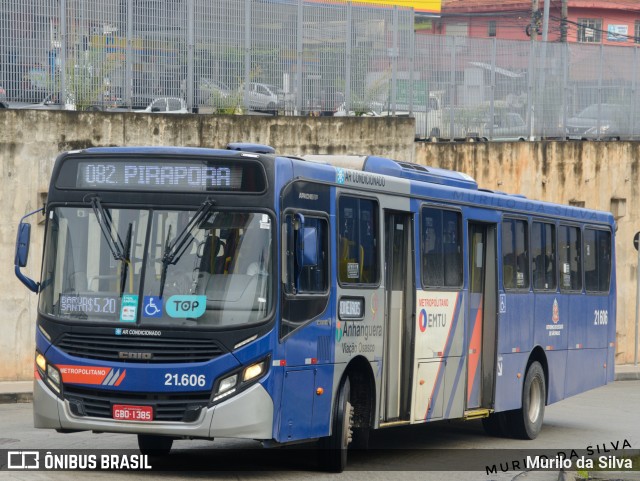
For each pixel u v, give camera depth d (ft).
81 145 151.12
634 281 207.92
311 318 80.28
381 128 173.37
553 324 123.65
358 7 181.16
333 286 83.46
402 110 187.11
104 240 77.46
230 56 169.27
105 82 160.15
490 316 110.11
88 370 75.97
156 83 163.94
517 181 193.16
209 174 77.61
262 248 76.74
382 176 91.40
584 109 209.26
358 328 86.94
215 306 75.51
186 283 76.07
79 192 78.74
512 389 113.39
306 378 79.77
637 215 207.21
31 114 148.36
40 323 77.97
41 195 149.18
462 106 194.59
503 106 199.41
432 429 122.21
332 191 84.17
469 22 474.90
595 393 169.99
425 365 96.89
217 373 74.79
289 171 79.00
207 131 159.74
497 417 116.78
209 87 167.84
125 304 76.07
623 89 213.25
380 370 90.33
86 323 76.38
